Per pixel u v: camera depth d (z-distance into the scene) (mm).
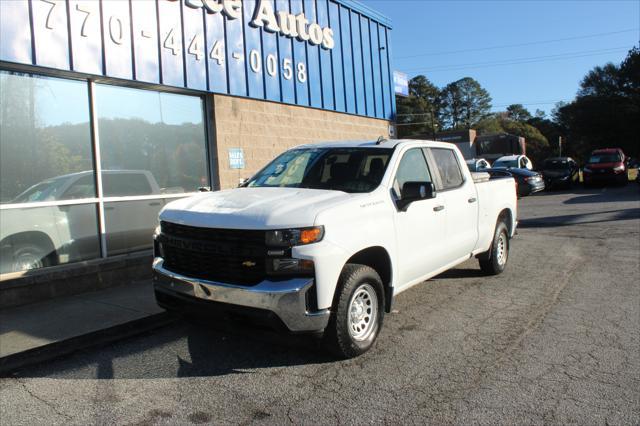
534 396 3768
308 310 4016
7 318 5770
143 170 8109
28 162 6723
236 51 9477
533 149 87938
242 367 4434
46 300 6512
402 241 5051
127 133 7906
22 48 6375
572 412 3520
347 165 5332
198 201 4855
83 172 7293
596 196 20703
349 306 4332
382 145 5551
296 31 10859
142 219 8031
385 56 14422
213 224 4246
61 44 6770
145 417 3607
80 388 4121
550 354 4562
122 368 4504
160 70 8078
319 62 11688
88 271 6953
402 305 6191
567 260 8766
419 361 4469
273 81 10336
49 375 4402
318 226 4078
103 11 7258
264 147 10195
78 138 7238
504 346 4785
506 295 6578
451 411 3568
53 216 6918
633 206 16203
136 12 7699
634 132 54969
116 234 7652
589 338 4945
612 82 61844
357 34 13125
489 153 38875
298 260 3984
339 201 4449
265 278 4051
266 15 10023
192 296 4355
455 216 6117
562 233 11844
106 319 5648
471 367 4320
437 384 4004
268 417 3553
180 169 8734
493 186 7344
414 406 3656
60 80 7051
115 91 7758
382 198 4863
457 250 6238
